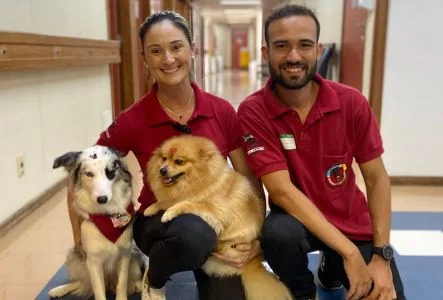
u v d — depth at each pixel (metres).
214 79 16.05
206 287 1.63
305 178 1.55
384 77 3.36
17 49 2.54
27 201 2.88
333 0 5.91
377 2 3.29
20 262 2.20
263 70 10.48
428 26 3.26
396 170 3.49
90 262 1.65
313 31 1.46
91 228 1.61
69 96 3.60
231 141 1.75
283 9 1.49
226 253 1.55
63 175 3.42
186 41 1.60
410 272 2.07
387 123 3.42
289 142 1.55
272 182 1.51
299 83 1.48
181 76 1.60
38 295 1.90
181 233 1.45
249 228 1.56
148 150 1.69
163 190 1.57
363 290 1.43
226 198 1.54
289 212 1.52
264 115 1.57
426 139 3.43
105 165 1.58
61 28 3.41
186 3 8.62
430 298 1.86
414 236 2.49
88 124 4.04
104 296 1.68
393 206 2.99
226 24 29.97
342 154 1.55
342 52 5.40
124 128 1.70
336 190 1.57
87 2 4.01
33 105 2.98
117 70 4.99
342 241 1.44
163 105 1.69
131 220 1.69
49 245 2.39
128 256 1.72
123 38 4.97
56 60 3.09
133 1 4.99
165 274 1.57
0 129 2.57
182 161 1.50
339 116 1.53
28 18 2.86
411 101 3.38
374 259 1.51
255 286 1.53
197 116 1.66
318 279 1.93
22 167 2.82
